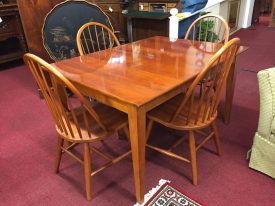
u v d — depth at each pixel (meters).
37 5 2.47
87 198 1.57
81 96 1.26
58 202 1.57
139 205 1.51
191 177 1.70
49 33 2.44
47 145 2.10
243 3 5.27
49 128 2.34
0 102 2.87
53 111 1.42
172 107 1.65
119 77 1.39
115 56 1.75
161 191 1.60
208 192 1.58
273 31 5.26
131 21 3.32
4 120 2.50
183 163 1.83
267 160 1.63
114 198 1.58
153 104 1.24
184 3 3.28
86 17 2.48
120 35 3.62
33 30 2.61
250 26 5.75
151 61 1.62
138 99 1.16
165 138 2.10
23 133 2.28
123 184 1.68
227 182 1.65
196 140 2.04
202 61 1.58
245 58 3.80
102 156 1.87
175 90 1.33
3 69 3.95
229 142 2.02
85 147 1.46
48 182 1.72
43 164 1.89
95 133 1.45
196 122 1.49
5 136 2.24
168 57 1.68
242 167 1.77
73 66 1.59
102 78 1.39
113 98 1.22
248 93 2.76
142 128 1.25
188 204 1.51
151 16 3.07
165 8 3.30
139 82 1.32
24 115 2.58
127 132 1.82
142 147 1.32
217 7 4.01
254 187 1.61
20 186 1.70
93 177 1.73
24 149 2.06
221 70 1.41
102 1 3.54
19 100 2.90
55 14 2.39
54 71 1.21
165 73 1.42
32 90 3.16
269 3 6.66
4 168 1.86
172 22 2.97
